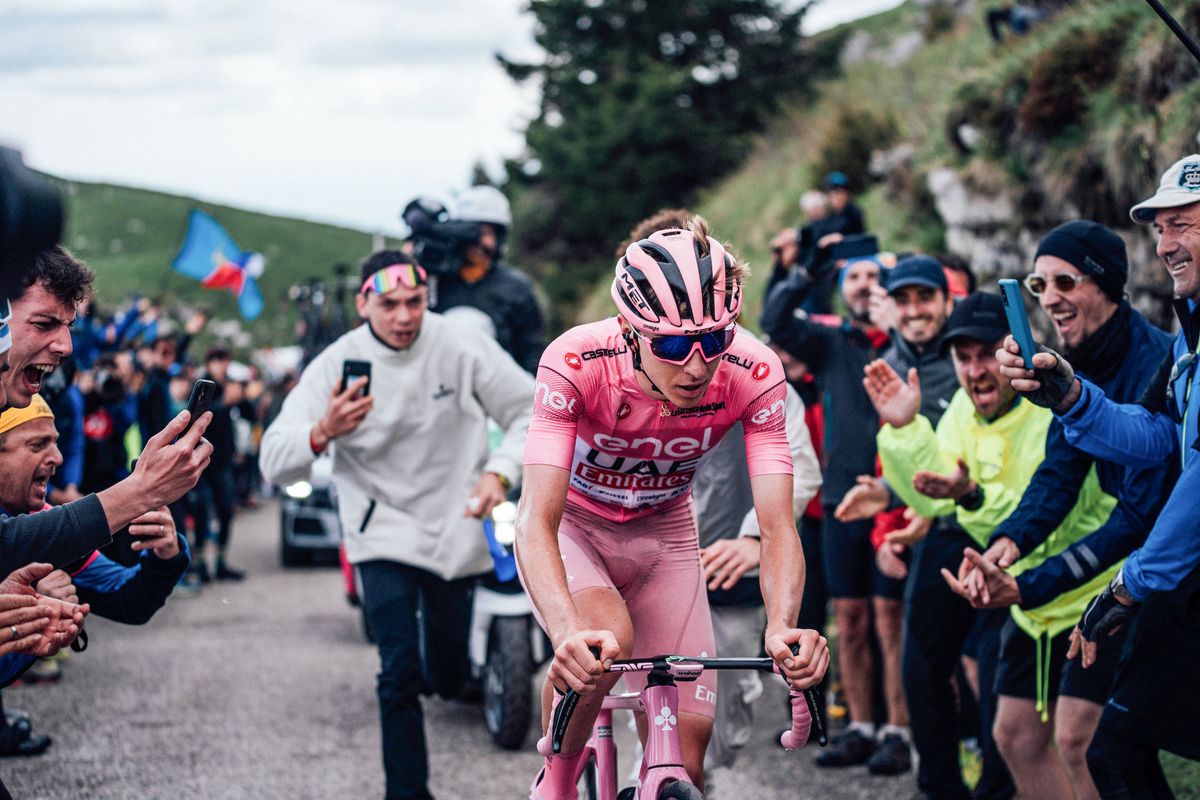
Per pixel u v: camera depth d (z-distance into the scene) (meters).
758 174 20.52
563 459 2.75
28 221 1.90
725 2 27.67
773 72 27.73
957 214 8.49
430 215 6.72
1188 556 2.74
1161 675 2.83
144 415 7.99
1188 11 6.14
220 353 10.12
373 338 4.38
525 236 28.69
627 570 3.15
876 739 5.01
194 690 6.30
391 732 3.99
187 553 3.02
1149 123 6.17
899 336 4.71
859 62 24.83
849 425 4.93
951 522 4.01
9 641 2.40
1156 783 3.01
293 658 7.14
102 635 7.91
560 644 2.41
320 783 4.66
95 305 7.56
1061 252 3.29
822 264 4.97
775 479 2.82
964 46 12.41
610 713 3.01
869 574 4.93
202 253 11.32
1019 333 2.94
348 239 65.19
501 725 5.15
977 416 3.79
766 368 2.87
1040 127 7.32
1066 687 3.29
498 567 5.08
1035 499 3.34
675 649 3.07
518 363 6.90
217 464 10.06
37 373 2.64
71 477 6.09
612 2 28.70
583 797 3.36
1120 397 3.31
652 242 2.59
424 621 4.70
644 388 2.74
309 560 11.05
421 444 4.38
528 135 27.86
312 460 4.16
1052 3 8.66
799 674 2.42
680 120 26.20
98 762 4.94
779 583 2.66
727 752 3.93
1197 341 2.89
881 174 12.52
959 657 4.16
